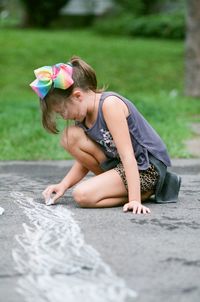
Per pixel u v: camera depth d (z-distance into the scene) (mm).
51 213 6164
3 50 24938
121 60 24531
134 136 6305
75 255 4820
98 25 36812
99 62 24172
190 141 12008
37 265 4602
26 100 18219
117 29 35438
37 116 14109
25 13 38094
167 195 6645
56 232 5461
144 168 6305
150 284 4215
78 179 6656
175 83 22562
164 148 6488
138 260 4699
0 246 5062
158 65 24266
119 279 4309
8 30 32500
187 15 18906
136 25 34469
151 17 35656
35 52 24891
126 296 4008
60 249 4973
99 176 6391
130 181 6160
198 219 5922
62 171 9109
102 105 6148
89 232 5445
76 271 4469
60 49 25562
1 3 46125
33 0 37156
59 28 38844
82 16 40375
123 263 4629
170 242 5164
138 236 5324
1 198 6996
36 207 6465
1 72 22703
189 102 17656
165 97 18922
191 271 4469
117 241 5176
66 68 6031
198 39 18766
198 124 14430
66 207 6418
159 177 6395
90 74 6145
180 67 24156
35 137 11578
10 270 4504
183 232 5469
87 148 6324
